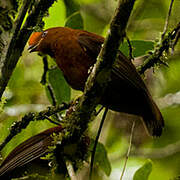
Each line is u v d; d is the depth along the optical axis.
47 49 9.52
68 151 7.54
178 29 9.15
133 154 14.08
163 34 9.12
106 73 6.84
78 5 11.58
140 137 14.55
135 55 10.15
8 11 7.32
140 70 9.25
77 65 8.81
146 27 13.43
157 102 14.36
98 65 6.80
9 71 7.62
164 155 14.34
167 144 14.53
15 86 12.73
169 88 14.20
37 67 13.34
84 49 8.79
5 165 8.57
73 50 8.80
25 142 8.73
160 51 9.23
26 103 12.38
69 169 7.32
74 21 11.11
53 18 11.45
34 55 13.46
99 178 11.84
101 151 10.51
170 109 14.52
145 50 10.09
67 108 8.71
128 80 8.23
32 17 7.72
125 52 10.08
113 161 13.70
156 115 8.46
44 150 8.45
